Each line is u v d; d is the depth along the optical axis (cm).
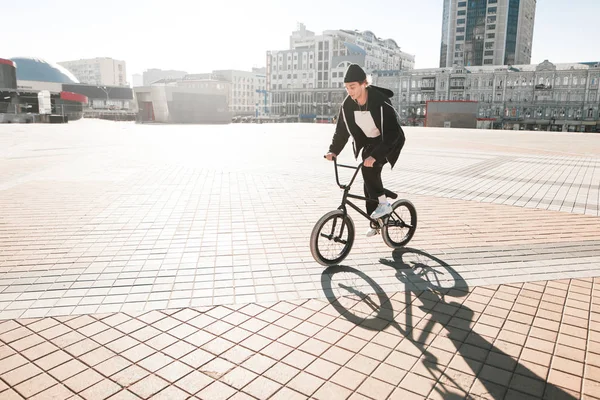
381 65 11181
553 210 625
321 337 277
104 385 227
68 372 238
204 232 500
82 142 1803
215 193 718
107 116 7256
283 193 721
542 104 7300
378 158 375
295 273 382
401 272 386
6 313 304
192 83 12325
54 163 1076
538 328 290
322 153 1380
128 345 265
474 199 698
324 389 227
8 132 2531
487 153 1452
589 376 239
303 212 596
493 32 10912
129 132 2703
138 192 722
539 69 7231
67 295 334
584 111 7069
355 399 219
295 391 225
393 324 294
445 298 334
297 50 10125
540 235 498
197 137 2227
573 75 7062
